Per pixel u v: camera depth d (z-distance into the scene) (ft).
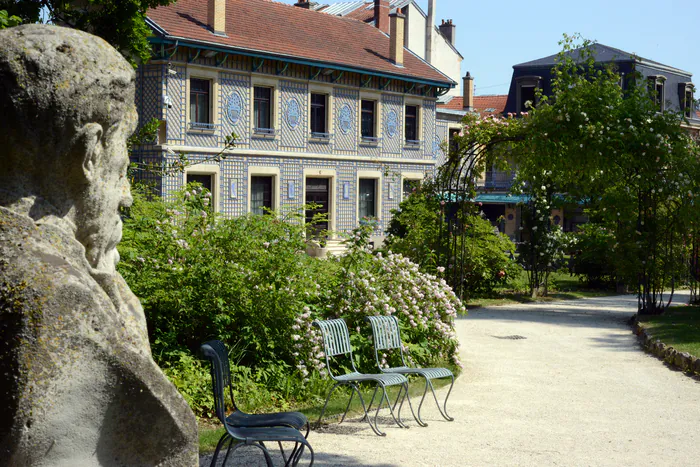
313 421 24.48
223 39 84.33
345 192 101.96
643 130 50.11
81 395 9.19
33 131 9.45
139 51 36.63
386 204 108.47
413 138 113.60
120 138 10.64
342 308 31.12
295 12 105.09
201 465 18.99
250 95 88.74
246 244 28.53
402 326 32.22
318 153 97.76
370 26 117.60
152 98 79.92
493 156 55.01
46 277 8.96
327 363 24.89
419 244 55.72
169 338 25.96
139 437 9.82
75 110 9.52
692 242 60.49
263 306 27.55
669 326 46.50
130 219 27.71
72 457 9.30
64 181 10.01
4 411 8.68
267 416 17.66
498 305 62.75
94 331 9.20
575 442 22.63
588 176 53.06
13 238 9.18
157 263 26.05
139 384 9.57
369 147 105.29
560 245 70.54
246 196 88.74
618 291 75.66
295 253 29.66
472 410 26.91
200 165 83.25
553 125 49.83
